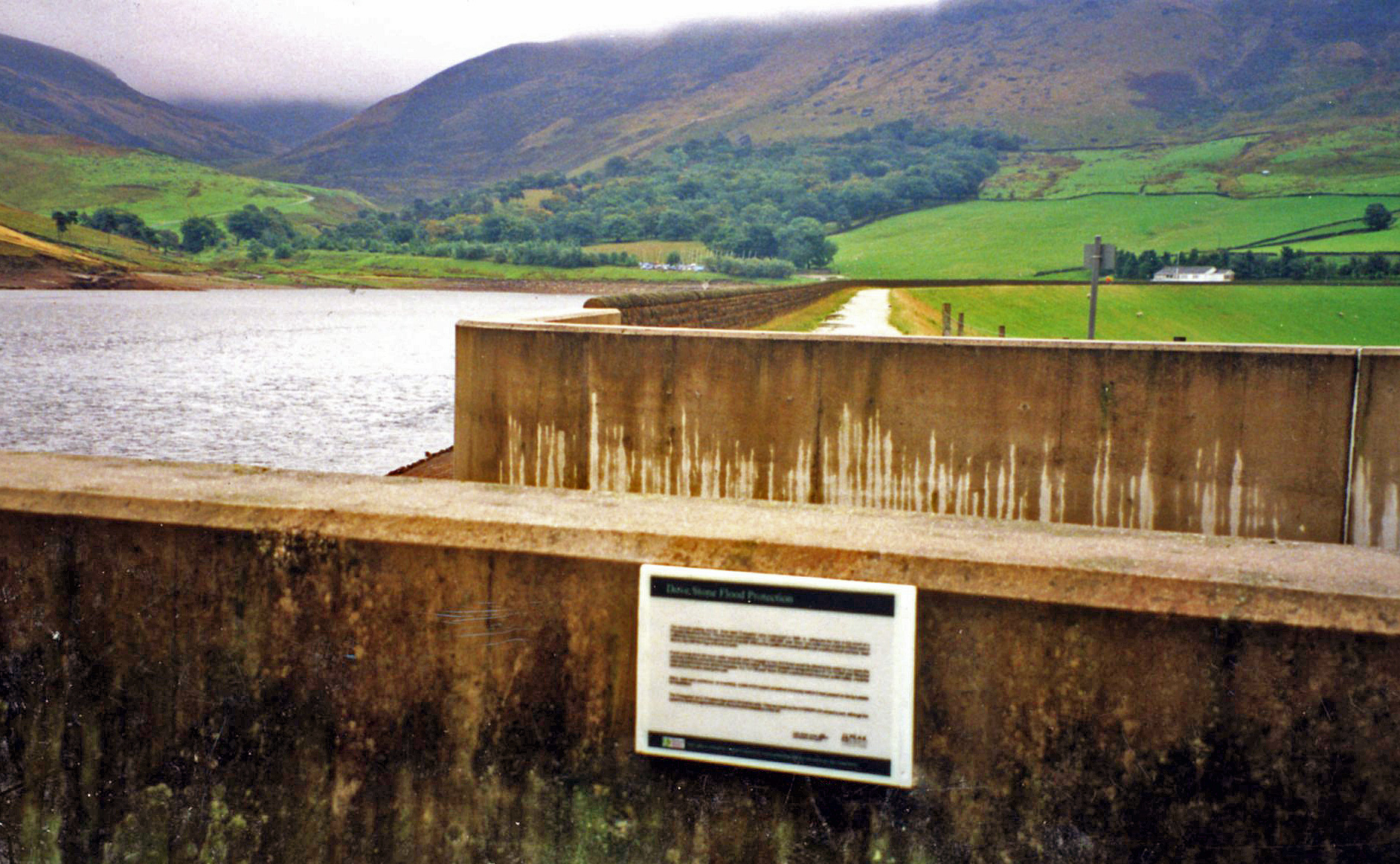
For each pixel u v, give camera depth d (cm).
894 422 650
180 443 3712
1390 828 204
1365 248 18050
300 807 252
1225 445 600
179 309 15200
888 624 218
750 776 228
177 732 258
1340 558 225
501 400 724
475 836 243
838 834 225
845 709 221
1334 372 580
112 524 258
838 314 3803
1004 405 632
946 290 7756
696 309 1648
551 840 239
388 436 3941
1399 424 569
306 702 251
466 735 243
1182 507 608
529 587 238
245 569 253
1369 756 205
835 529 238
